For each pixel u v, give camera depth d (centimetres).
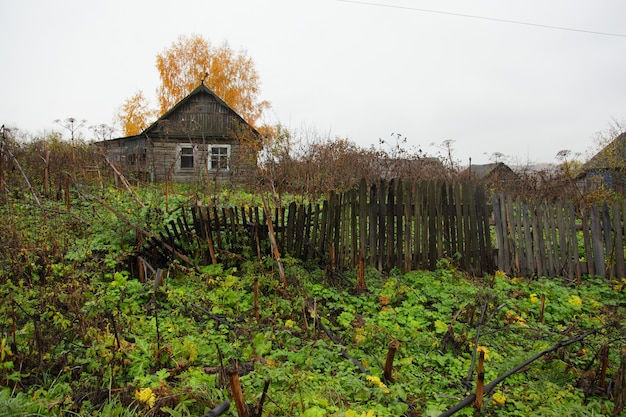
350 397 351
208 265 633
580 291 654
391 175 1305
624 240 718
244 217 658
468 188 712
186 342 394
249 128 1847
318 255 672
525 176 1290
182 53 3634
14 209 742
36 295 438
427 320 523
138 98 3491
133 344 389
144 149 2016
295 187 1148
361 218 676
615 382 363
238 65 3738
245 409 268
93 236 673
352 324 506
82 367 363
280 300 521
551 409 344
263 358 393
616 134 1948
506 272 718
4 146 874
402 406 340
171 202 916
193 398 320
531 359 397
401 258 687
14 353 361
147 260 619
